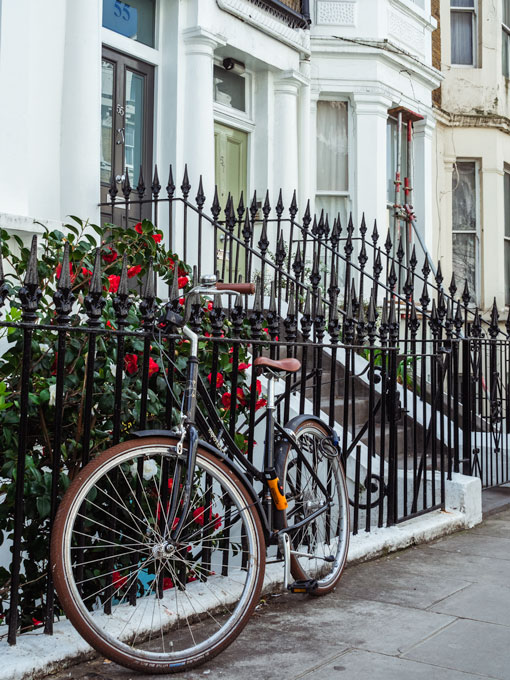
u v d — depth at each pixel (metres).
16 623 2.74
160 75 8.05
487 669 2.85
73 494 2.61
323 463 3.88
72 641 2.79
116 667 2.76
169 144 8.02
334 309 5.11
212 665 2.84
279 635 3.16
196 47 8.05
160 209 7.86
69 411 3.27
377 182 10.43
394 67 10.74
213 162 8.22
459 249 12.71
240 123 9.32
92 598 3.29
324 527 3.86
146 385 3.09
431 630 3.25
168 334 3.22
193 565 3.40
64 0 6.36
